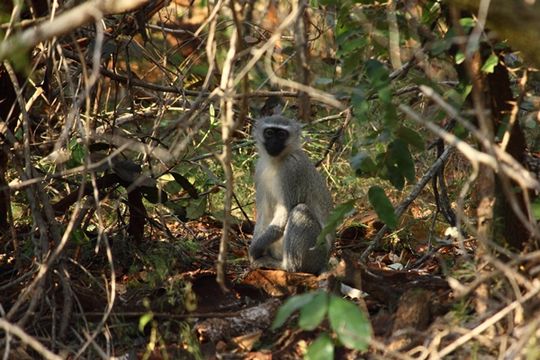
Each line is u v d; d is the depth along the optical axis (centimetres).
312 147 1592
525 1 798
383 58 1103
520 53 903
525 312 764
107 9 700
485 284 833
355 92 887
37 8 1017
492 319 710
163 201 1180
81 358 868
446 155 1124
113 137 1101
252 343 900
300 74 834
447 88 1061
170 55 1377
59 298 988
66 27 664
